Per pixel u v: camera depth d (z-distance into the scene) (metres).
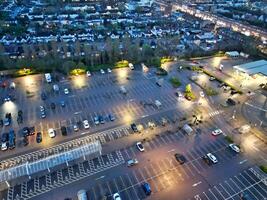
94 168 72.81
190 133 87.19
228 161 77.56
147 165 74.75
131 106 100.69
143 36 179.75
